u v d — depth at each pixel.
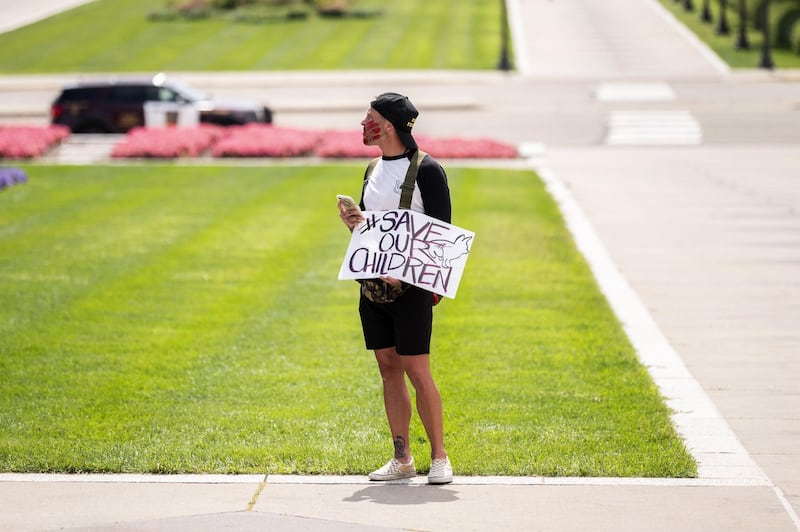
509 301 35.44
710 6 181.12
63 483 19.72
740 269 40.91
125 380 26.62
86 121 91.38
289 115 108.69
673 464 20.17
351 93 121.38
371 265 19.09
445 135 93.12
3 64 147.75
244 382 26.45
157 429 22.84
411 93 120.38
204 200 56.81
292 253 43.44
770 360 28.77
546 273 40.00
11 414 23.95
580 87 123.25
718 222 51.25
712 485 19.30
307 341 30.42
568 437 22.03
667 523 17.47
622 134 91.88
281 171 68.62
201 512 18.14
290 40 159.38
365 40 158.25
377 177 19.44
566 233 48.38
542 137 91.38
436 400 19.48
